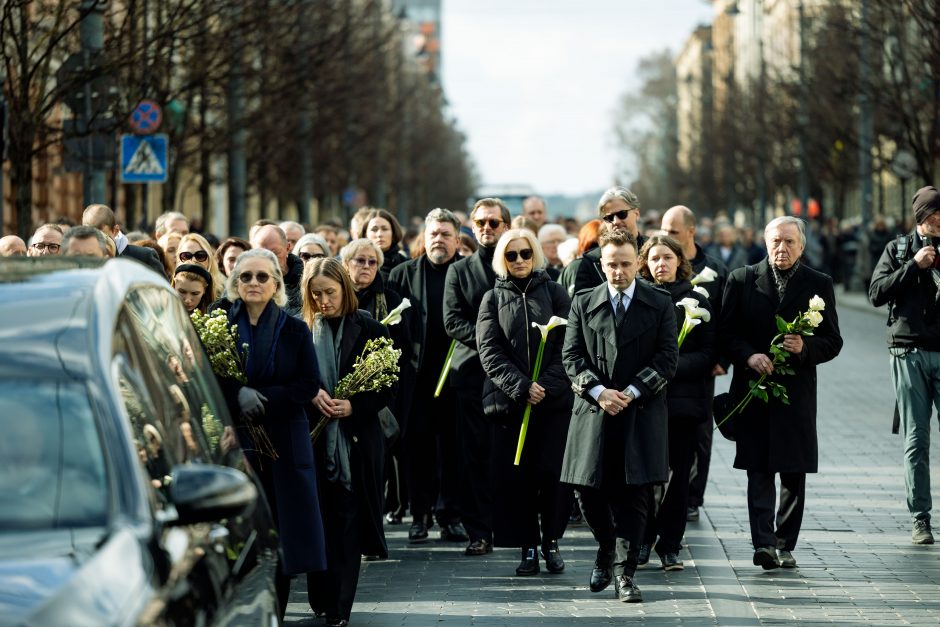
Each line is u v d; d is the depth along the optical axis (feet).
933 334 47.70
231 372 36.24
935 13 131.23
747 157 310.04
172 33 88.17
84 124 81.56
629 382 41.14
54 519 17.88
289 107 141.38
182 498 18.95
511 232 45.80
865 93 155.33
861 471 63.05
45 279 21.62
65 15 82.99
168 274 57.36
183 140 119.24
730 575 43.96
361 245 49.01
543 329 43.91
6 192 123.13
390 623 38.81
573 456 41.50
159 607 16.89
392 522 56.44
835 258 236.02
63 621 15.52
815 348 43.98
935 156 148.87
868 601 39.99
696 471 53.06
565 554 49.01
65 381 19.45
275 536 24.75
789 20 258.78
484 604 41.04
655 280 47.42
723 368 52.85
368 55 193.36
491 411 45.32
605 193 51.11
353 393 39.40
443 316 51.21
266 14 110.73
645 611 39.65
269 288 36.65
